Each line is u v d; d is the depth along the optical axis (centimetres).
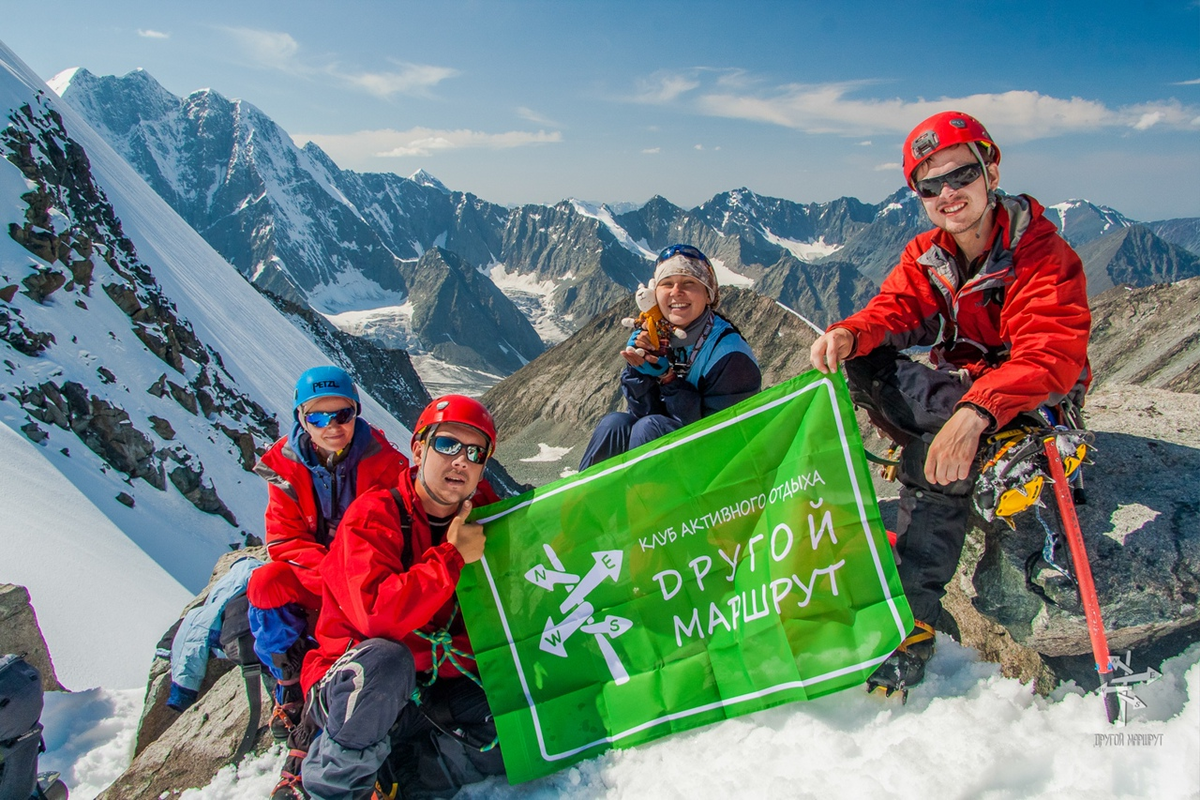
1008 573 389
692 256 452
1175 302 14875
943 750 324
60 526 2520
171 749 493
